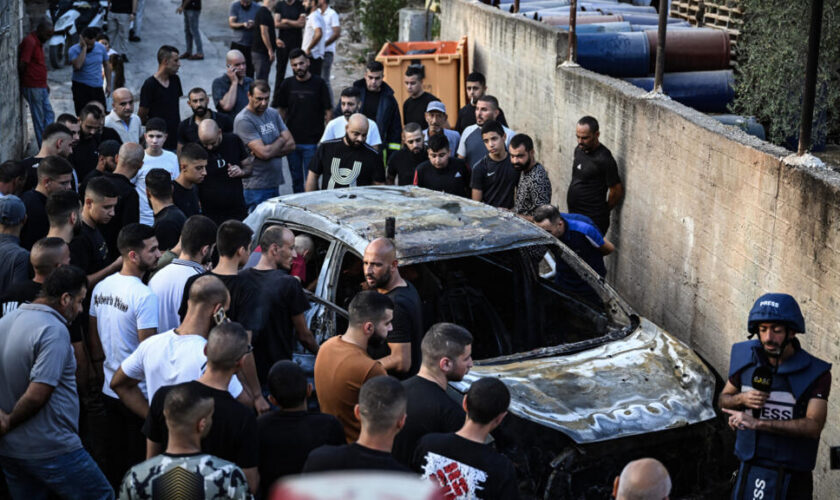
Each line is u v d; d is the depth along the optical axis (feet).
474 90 35.63
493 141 27.61
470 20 47.44
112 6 59.88
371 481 2.54
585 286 21.45
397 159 30.17
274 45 50.14
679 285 24.40
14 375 15.11
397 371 16.96
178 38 63.31
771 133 29.76
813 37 18.42
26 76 41.57
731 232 21.45
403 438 13.78
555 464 16.07
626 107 27.37
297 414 13.52
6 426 15.02
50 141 25.48
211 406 11.86
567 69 32.99
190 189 25.35
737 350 15.11
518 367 18.38
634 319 20.45
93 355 18.43
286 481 2.56
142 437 17.70
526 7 45.57
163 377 15.20
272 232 18.11
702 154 22.75
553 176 35.32
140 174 27.20
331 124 31.99
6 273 19.21
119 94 32.17
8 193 22.62
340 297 20.51
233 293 17.37
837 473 17.29
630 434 16.34
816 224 17.97
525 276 21.65
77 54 42.83
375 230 20.26
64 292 15.33
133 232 17.35
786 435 14.48
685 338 24.13
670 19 37.81
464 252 19.67
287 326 17.67
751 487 14.89
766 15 28.96
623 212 27.86
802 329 14.40
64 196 19.89
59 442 15.51
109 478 18.40
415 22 59.16
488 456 12.10
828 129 30.86
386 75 43.45
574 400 17.08
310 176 29.81
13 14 41.06
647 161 26.09
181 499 11.34
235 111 37.52
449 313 21.53
